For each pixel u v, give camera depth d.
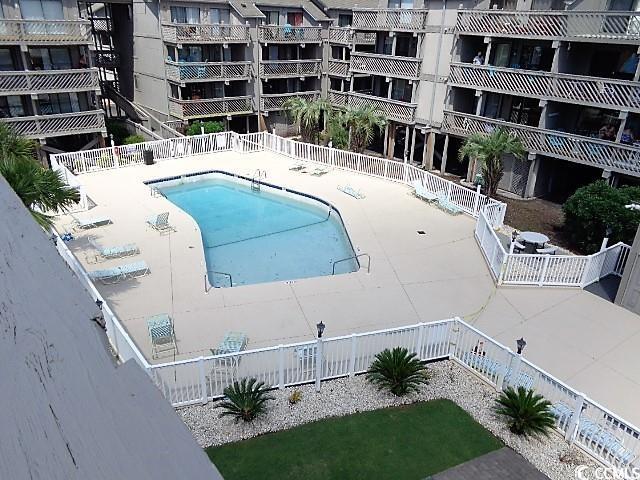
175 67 29.84
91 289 11.36
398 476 8.29
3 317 1.31
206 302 13.37
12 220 1.71
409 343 11.02
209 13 31.44
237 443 8.85
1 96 24.52
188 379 9.58
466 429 9.38
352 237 17.78
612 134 22.11
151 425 1.26
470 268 15.80
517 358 10.02
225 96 34.50
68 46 26.00
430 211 20.38
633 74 21.66
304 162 26.66
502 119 26.03
